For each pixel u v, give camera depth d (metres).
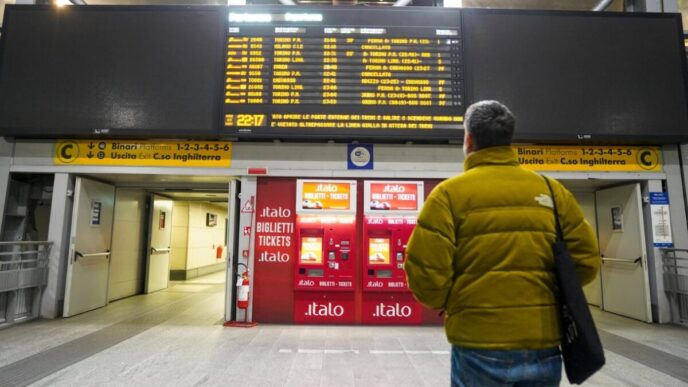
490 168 1.40
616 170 5.68
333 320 5.32
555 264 1.29
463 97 5.33
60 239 5.62
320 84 5.32
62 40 5.41
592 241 1.37
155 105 5.31
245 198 5.51
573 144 5.66
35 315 5.50
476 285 1.28
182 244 10.62
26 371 3.56
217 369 3.65
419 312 5.35
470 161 1.47
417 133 5.27
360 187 5.55
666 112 5.46
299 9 5.42
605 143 5.60
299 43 5.38
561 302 1.29
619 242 6.13
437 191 1.39
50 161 5.63
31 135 5.35
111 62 5.37
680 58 5.58
